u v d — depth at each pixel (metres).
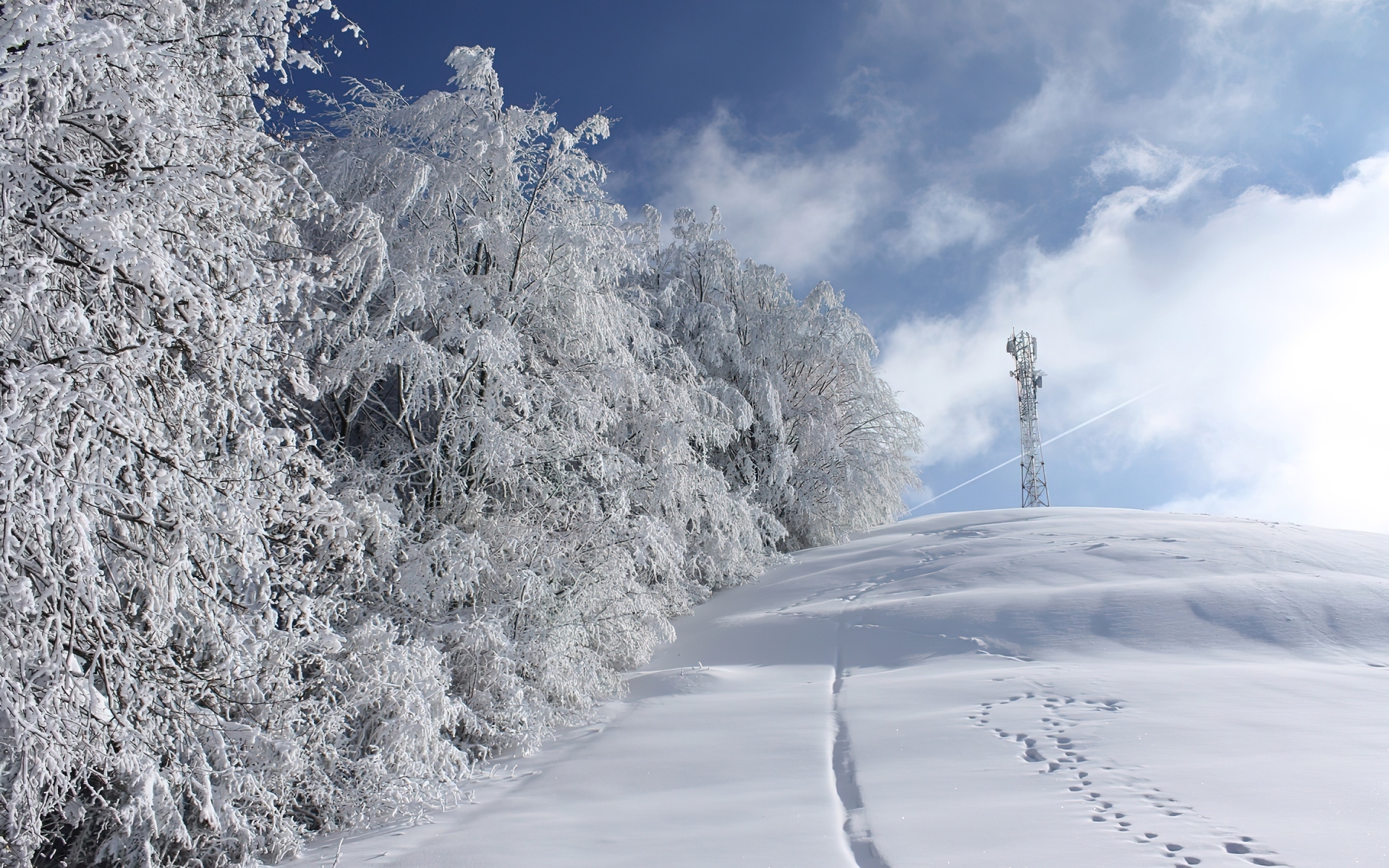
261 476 4.82
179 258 4.16
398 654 6.16
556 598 9.22
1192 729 5.86
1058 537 16.53
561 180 10.52
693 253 20.94
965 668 9.27
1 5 3.41
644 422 12.27
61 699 3.37
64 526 3.45
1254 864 3.33
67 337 3.60
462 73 9.83
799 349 21.05
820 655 10.86
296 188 6.33
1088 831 3.90
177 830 4.08
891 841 3.97
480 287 9.19
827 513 21.05
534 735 7.30
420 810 5.38
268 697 5.11
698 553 15.19
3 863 3.39
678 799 5.14
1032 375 34.81
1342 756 4.96
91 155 3.91
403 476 8.96
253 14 5.69
